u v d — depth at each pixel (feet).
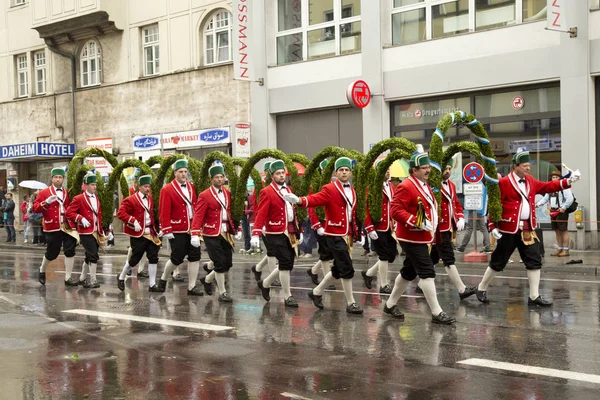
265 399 20.18
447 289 40.32
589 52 59.11
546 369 22.52
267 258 42.80
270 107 82.48
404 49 70.95
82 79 104.63
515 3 64.39
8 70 114.11
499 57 64.39
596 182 59.93
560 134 61.72
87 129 103.30
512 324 29.81
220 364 24.14
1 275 53.42
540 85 62.85
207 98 88.84
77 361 24.93
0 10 114.42
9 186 113.29
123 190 48.37
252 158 38.75
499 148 65.67
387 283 39.70
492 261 35.04
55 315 34.42
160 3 93.71
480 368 22.80
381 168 35.45
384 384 21.30
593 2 59.21
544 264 50.70
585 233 59.52
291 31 81.61
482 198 55.31
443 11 69.31
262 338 28.17
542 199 56.49
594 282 43.09
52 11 102.27
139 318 33.14
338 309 34.60
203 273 51.98
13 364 24.62
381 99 72.33
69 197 46.21
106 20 96.84
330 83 77.05
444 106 69.05
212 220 37.50
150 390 21.26
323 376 22.38
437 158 33.27
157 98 94.27
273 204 35.58
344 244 33.30
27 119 111.34
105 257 69.00
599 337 27.12
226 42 88.17
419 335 27.99
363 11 73.46
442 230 36.06
